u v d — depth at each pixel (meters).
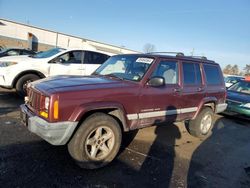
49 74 7.73
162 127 6.28
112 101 3.65
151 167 3.92
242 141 6.11
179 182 3.58
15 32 34.78
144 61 4.50
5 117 5.50
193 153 4.80
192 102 5.25
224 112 8.66
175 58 4.92
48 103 3.22
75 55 8.40
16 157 3.67
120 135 3.81
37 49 37.25
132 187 3.28
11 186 2.96
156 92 4.31
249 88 9.56
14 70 7.17
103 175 3.48
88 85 3.63
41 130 3.21
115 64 4.88
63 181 3.20
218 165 4.39
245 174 4.17
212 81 5.95
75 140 3.38
